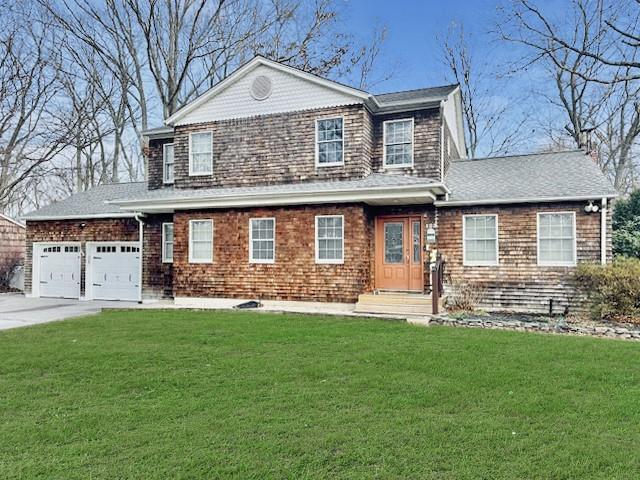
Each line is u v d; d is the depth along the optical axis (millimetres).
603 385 6195
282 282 14414
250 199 14391
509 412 5199
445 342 8945
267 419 4977
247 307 14203
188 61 27797
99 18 27359
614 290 11078
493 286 13328
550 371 6855
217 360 7586
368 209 14219
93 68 28984
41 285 19844
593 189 12570
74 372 6945
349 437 4492
